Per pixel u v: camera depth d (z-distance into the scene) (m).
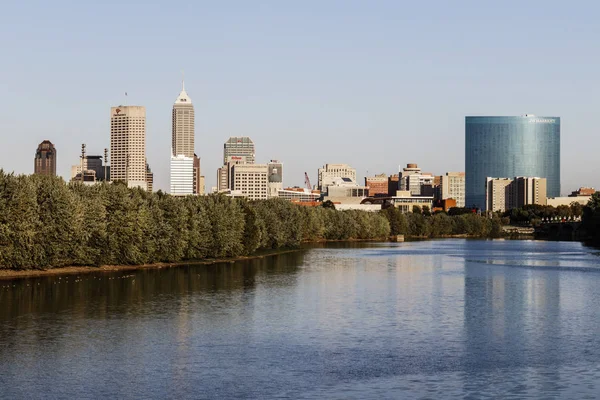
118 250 192.38
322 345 98.31
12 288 152.12
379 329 109.44
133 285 159.88
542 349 96.38
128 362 88.69
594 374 83.88
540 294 149.25
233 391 77.25
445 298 142.62
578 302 137.62
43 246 175.12
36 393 76.31
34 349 94.94
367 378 82.19
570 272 199.50
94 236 188.00
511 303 136.12
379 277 183.12
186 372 84.31
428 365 87.94
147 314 121.31
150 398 74.81
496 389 78.06
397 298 142.38
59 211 176.50
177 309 126.81
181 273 187.75
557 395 75.88
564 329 109.94
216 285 161.50
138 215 196.88
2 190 170.00
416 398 75.00
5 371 84.50
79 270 186.88
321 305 132.38
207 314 121.69
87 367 86.31
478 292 152.38
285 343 99.31
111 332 106.00
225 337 103.12
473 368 86.56
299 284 165.25
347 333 106.38
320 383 80.19
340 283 167.88
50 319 116.25
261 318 118.19
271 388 78.31
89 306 129.50
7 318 116.94
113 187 197.25
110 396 75.44
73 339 101.12
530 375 83.44
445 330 108.81
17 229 168.88
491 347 97.50
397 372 84.69
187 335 104.25
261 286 160.50
